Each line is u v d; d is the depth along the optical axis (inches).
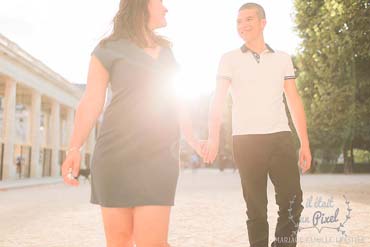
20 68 1169.4
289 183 134.5
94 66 85.0
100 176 82.8
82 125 83.8
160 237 81.0
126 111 82.6
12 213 372.8
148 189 80.4
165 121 83.4
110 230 84.3
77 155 82.7
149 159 81.5
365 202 366.0
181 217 327.0
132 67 83.0
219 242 221.9
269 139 134.0
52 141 1514.5
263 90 134.9
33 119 1315.2
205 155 115.7
